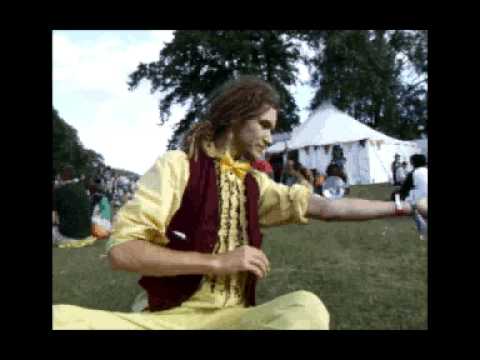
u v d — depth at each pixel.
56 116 33.38
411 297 3.97
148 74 27.20
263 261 1.48
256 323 1.43
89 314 1.40
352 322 3.34
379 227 8.05
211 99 1.74
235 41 25.06
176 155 1.60
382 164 19.80
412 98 33.69
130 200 1.48
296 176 13.21
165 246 1.57
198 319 1.54
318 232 7.97
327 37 25.75
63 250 8.16
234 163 1.68
